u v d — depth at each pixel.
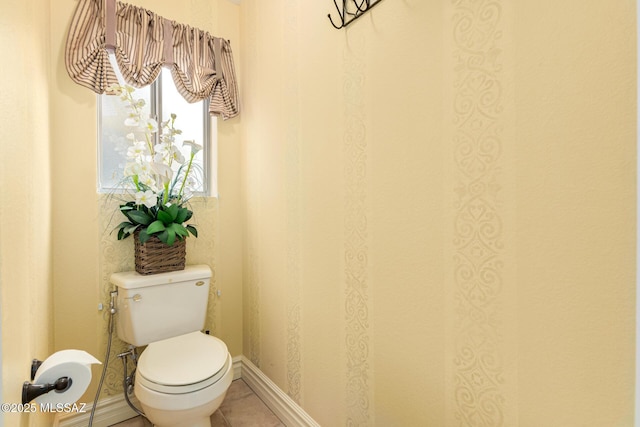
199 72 1.79
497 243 0.77
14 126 0.71
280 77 1.58
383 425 1.07
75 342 1.50
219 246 1.94
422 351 0.94
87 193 1.54
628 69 0.58
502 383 0.77
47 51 1.30
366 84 1.10
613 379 0.61
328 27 1.27
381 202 1.06
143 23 1.63
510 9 0.73
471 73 0.81
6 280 0.59
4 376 0.54
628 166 0.59
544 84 0.69
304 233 1.42
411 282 0.97
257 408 1.70
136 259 1.61
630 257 0.59
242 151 1.98
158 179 1.59
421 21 0.92
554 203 0.68
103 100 1.70
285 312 1.57
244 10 1.94
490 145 0.78
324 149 1.30
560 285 0.68
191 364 1.27
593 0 0.62
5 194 0.61
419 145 0.94
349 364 1.20
